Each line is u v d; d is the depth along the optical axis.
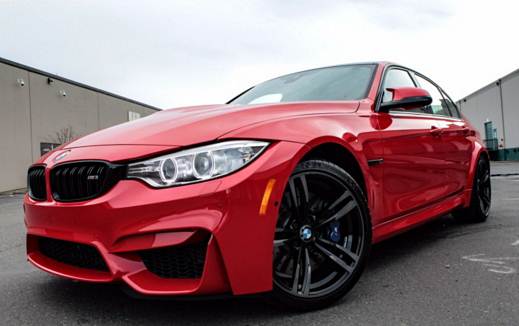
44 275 2.86
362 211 2.29
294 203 2.06
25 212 2.30
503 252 3.10
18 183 16.59
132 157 1.85
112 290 2.46
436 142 3.30
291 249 2.07
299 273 2.06
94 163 1.92
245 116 2.12
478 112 32.62
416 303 2.16
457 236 3.67
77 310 2.17
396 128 2.81
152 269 1.86
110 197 1.82
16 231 5.03
